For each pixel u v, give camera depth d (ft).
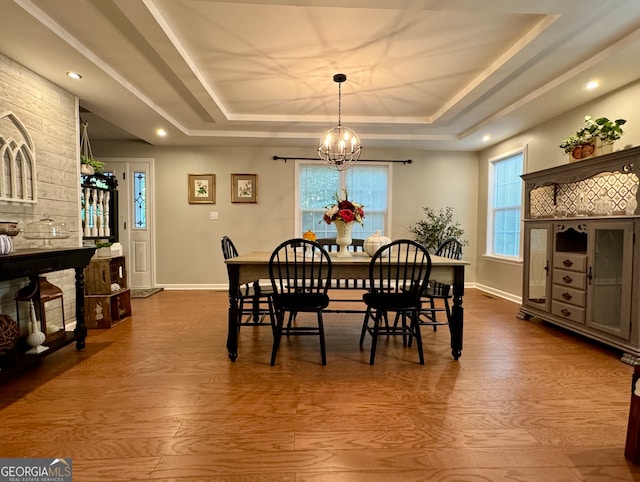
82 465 4.37
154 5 6.36
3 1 5.80
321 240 11.99
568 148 9.76
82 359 7.93
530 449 4.75
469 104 11.14
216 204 16.88
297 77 9.70
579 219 9.15
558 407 5.86
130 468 4.33
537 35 7.03
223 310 12.69
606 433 5.12
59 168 9.49
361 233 17.33
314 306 7.60
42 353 7.20
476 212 17.56
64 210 9.70
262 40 7.74
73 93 9.95
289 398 6.13
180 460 4.48
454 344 8.01
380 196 17.37
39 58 7.81
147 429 5.16
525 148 13.73
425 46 7.99
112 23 6.83
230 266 7.95
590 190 9.93
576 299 9.28
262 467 4.36
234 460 4.49
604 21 6.68
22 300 7.41
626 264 7.77
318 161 16.99
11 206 7.94
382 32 7.43
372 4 6.09
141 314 12.11
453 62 8.76
